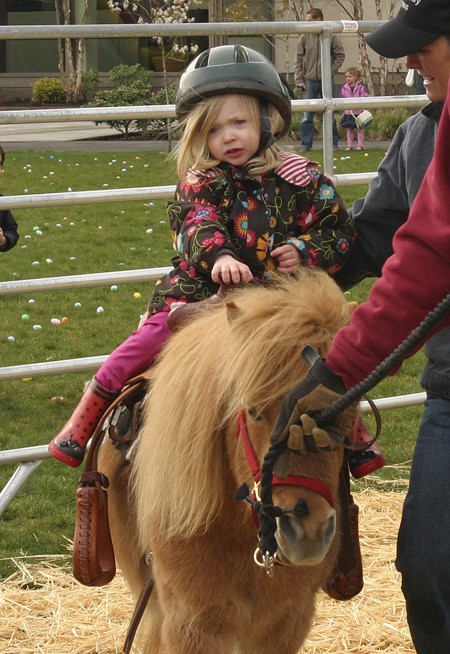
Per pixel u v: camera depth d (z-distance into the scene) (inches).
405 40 93.7
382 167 112.3
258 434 82.3
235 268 99.4
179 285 110.9
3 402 247.3
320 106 185.0
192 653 94.7
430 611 92.5
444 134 76.9
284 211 109.5
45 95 967.0
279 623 98.5
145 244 412.8
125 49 1030.4
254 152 110.1
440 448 93.6
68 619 145.3
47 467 212.8
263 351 80.3
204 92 108.0
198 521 89.4
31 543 175.5
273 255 106.1
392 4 976.3
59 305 330.6
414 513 92.6
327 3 973.8
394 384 260.8
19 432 225.8
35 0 1084.5
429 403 97.3
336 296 84.6
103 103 789.2
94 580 108.8
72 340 292.0
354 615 143.2
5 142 767.7
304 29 180.2
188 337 95.4
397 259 76.9
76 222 458.6
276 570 93.0
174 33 169.2
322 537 77.4
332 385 75.9
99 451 121.9
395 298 75.9
